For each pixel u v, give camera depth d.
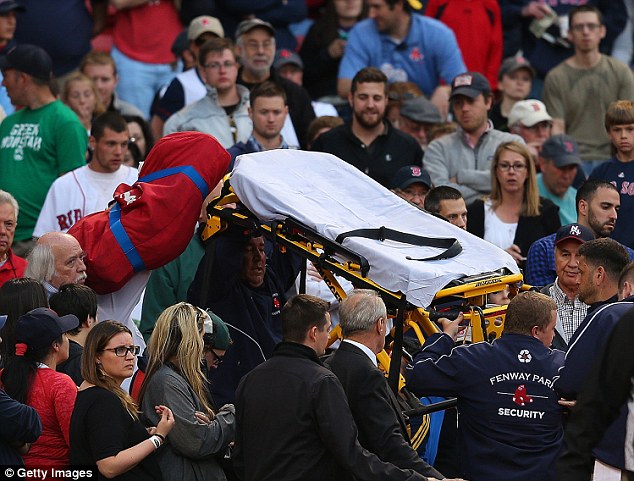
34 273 28.05
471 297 26.80
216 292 29.47
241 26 42.59
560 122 46.59
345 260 26.89
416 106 42.88
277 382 24.50
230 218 28.45
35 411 23.73
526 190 37.06
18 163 38.72
